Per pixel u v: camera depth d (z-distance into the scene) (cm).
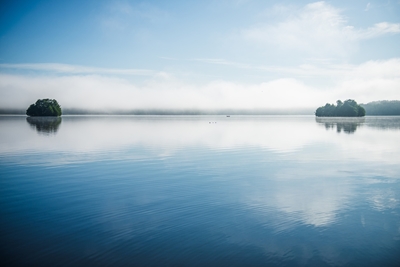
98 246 952
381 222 1148
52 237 1019
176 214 1237
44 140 4238
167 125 9000
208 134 5447
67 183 1770
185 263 850
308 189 1622
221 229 1081
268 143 3956
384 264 850
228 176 1955
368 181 1809
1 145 3656
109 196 1497
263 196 1490
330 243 973
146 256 889
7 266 836
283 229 1083
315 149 3334
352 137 4797
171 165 2359
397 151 3139
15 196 1501
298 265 842
